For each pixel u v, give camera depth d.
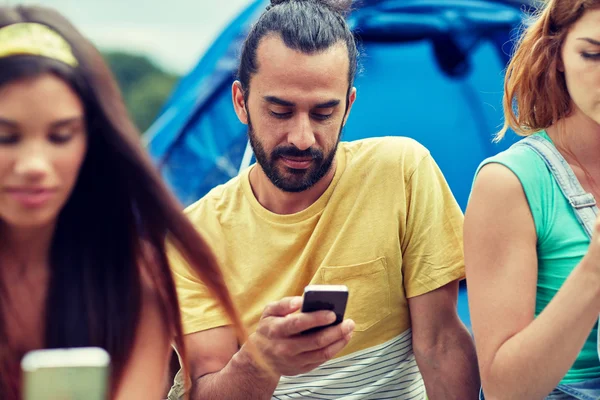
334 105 2.15
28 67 1.49
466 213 1.95
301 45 2.11
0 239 1.68
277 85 2.12
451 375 2.23
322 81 2.12
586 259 1.73
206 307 2.31
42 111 1.50
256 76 2.16
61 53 1.53
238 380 2.14
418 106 4.25
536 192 1.90
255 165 2.38
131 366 1.74
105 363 1.21
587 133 1.94
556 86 1.96
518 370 1.79
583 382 1.91
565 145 1.96
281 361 1.89
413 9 4.23
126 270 1.73
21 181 1.51
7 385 1.67
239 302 2.32
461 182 4.25
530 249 1.89
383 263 2.27
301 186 2.20
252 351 1.80
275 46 2.13
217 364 2.29
